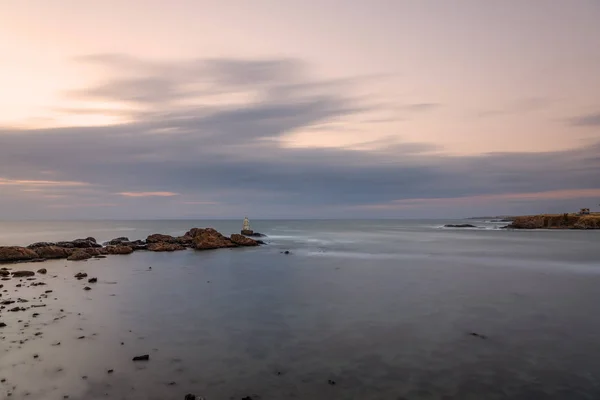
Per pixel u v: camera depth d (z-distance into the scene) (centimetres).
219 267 2905
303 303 1703
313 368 997
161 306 1633
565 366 1013
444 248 4712
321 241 5956
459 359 1058
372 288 2058
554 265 3069
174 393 856
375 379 934
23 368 971
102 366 993
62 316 1451
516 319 1446
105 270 2714
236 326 1348
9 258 3145
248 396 845
